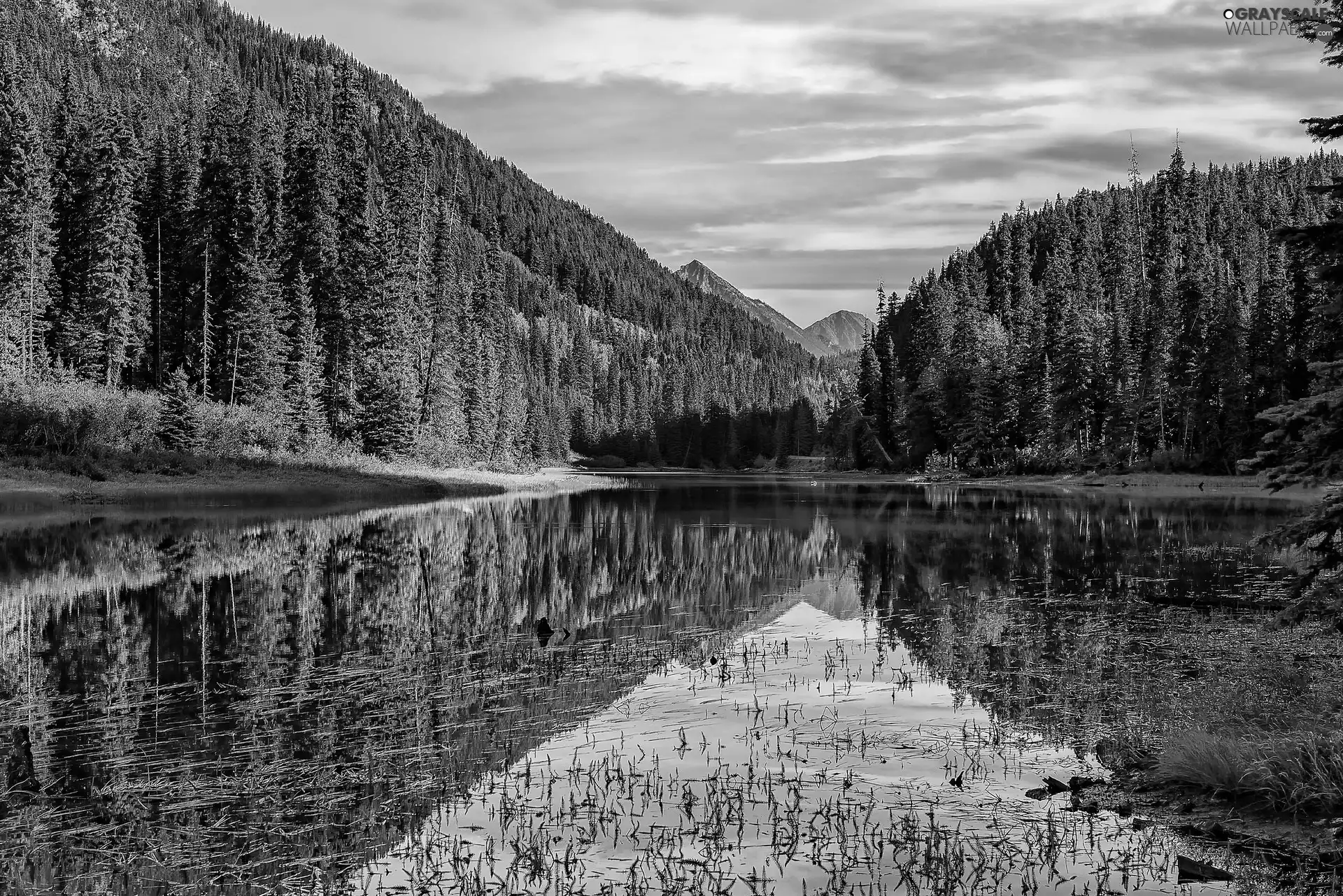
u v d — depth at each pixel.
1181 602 23.62
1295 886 8.15
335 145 99.50
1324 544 10.74
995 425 105.00
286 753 12.26
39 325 68.62
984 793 10.77
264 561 30.45
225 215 73.81
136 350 74.19
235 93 82.75
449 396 87.81
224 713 14.12
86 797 10.66
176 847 9.36
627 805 10.48
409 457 76.06
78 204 75.44
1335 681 14.44
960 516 53.34
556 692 15.50
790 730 13.30
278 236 77.62
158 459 54.97
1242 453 81.06
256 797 10.70
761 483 106.88
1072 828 9.61
